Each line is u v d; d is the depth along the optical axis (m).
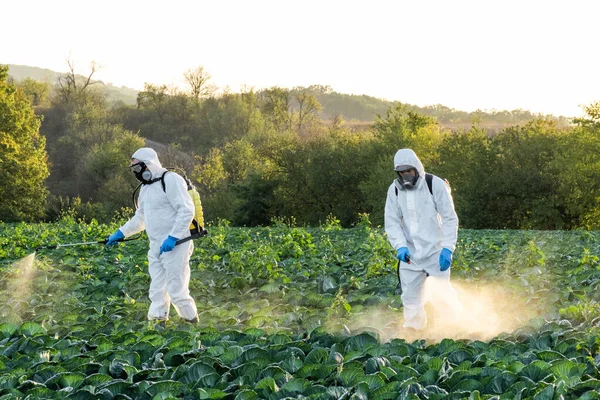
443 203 8.16
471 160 60.84
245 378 5.58
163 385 5.48
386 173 63.16
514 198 58.25
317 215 70.25
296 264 13.94
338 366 5.76
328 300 10.05
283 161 70.56
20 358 6.50
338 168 69.00
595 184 54.78
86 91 125.50
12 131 58.19
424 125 72.12
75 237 23.72
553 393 4.93
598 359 6.12
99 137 108.19
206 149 117.00
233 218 71.19
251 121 120.75
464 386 5.33
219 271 13.59
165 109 132.38
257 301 9.95
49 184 103.88
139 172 8.99
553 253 16.05
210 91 132.75
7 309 9.86
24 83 137.12
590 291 10.26
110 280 13.10
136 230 9.47
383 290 10.96
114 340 7.25
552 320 7.88
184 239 8.86
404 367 5.71
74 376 5.76
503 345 6.60
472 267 13.50
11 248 18.72
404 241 8.23
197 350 6.50
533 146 58.09
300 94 129.88
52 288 12.23
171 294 8.90
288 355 6.24
